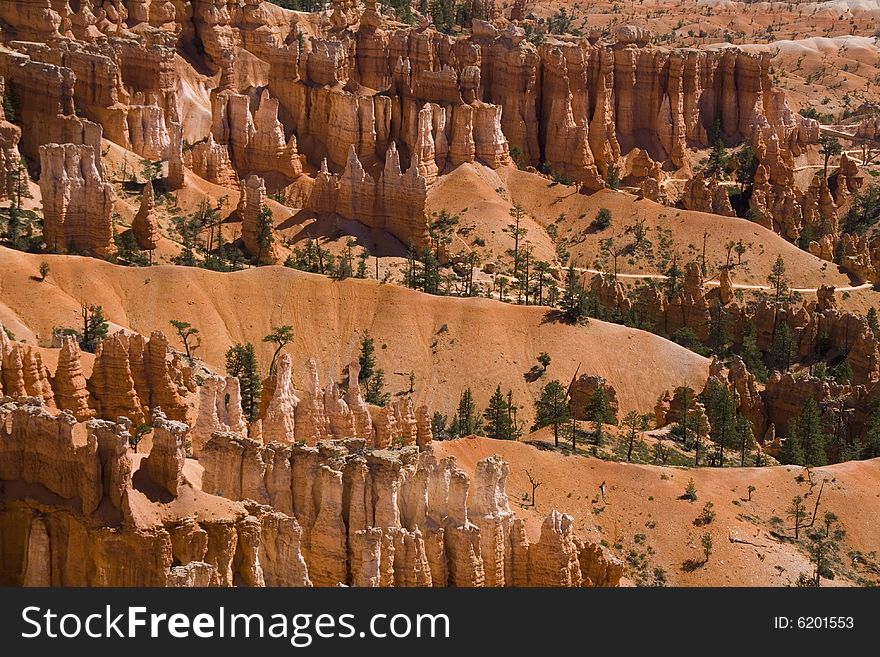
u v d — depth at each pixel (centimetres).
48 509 10306
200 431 15362
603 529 18400
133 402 17312
